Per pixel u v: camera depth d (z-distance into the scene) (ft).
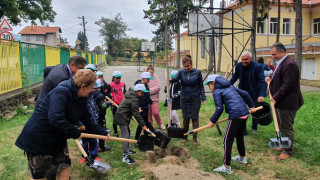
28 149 8.38
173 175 11.44
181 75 17.24
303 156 14.57
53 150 8.77
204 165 13.89
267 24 77.66
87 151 14.23
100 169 11.38
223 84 13.19
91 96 13.30
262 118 15.20
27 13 94.02
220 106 12.91
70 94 8.42
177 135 16.34
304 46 63.62
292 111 14.25
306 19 80.23
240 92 13.75
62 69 10.95
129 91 14.83
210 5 71.05
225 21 86.94
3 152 15.23
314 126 20.11
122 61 213.46
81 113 9.06
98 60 120.26
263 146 16.53
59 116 8.08
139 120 14.73
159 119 20.89
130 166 13.79
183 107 17.33
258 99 16.81
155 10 17.85
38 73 35.14
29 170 8.77
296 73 13.93
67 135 8.42
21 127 20.56
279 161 14.24
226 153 12.80
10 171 12.91
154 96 20.49
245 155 15.16
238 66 17.90
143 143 15.56
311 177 12.32
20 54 29.27
